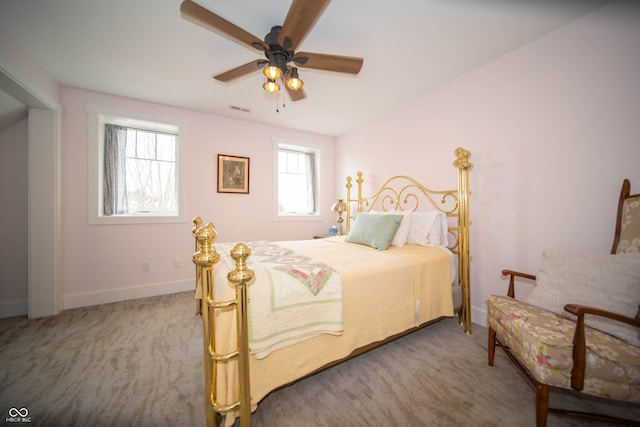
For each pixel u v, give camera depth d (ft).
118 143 9.04
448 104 7.84
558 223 5.61
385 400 4.09
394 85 7.98
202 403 4.04
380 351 5.55
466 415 3.79
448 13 4.98
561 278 4.33
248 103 9.25
